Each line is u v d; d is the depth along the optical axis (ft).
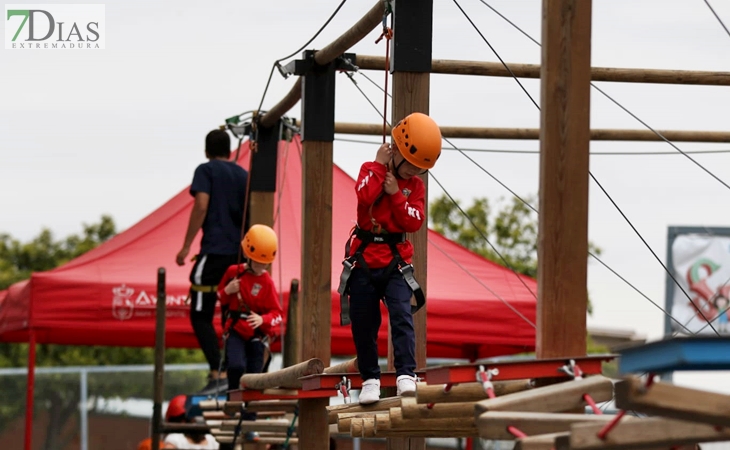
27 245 161.58
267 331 53.93
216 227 57.93
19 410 95.20
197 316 57.77
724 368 20.92
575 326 28.94
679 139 58.85
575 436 21.95
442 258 69.36
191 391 97.50
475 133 58.90
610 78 50.65
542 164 29.25
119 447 95.91
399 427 31.50
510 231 146.30
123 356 144.25
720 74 51.52
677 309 97.76
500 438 24.97
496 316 65.26
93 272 63.46
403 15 38.88
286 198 72.08
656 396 20.56
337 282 65.00
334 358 123.34
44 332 76.07
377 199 34.27
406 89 38.83
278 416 59.93
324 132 46.91
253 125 59.57
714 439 21.77
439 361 88.74
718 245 97.71
